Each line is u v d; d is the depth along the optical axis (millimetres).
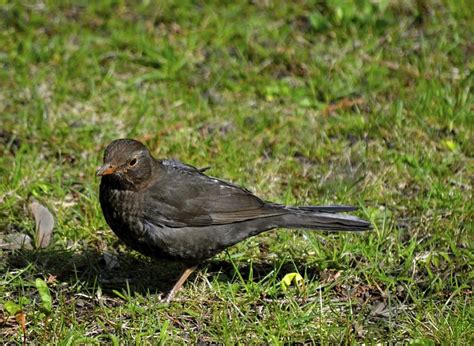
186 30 15672
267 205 9773
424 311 9383
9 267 10242
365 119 13312
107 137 12984
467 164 12188
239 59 14914
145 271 10383
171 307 9578
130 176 9391
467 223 10906
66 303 9617
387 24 15516
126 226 9586
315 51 15016
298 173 12148
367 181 11820
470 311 9203
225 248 9828
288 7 16031
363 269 10070
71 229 10852
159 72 14492
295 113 13578
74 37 15516
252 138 12898
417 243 10516
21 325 9086
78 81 14359
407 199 11492
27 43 15070
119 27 15680
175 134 12984
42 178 11891
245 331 9109
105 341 9039
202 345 8977
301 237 10812
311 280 9992
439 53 14742
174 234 9547
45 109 13562
